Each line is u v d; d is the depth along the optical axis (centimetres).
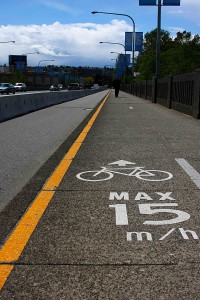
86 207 465
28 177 632
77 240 366
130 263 318
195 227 397
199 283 287
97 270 306
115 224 407
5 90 6209
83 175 630
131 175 628
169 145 938
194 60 9294
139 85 4850
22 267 312
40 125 1459
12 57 17200
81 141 1016
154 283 286
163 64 9969
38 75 16362
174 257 329
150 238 369
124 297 268
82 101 3784
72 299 267
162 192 527
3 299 268
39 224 410
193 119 1641
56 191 538
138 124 1439
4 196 525
